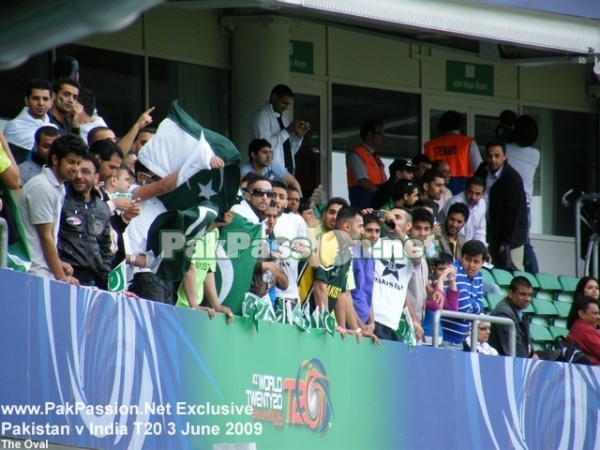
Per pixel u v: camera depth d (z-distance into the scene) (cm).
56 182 1703
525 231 3788
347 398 2444
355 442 2461
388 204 3117
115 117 3459
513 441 3002
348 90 4181
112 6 472
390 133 4312
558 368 3200
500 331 3133
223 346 2081
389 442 2572
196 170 1998
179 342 1964
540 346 3831
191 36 3672
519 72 4688
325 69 4109
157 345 1909
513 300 3178
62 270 1705
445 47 3819
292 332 2281
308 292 2395
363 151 3700
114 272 1873
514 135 4038
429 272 2848
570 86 4834
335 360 2411
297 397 2281
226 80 3769
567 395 3222
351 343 2467
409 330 2672
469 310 2994
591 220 4425
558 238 4759
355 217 2430
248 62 3719
